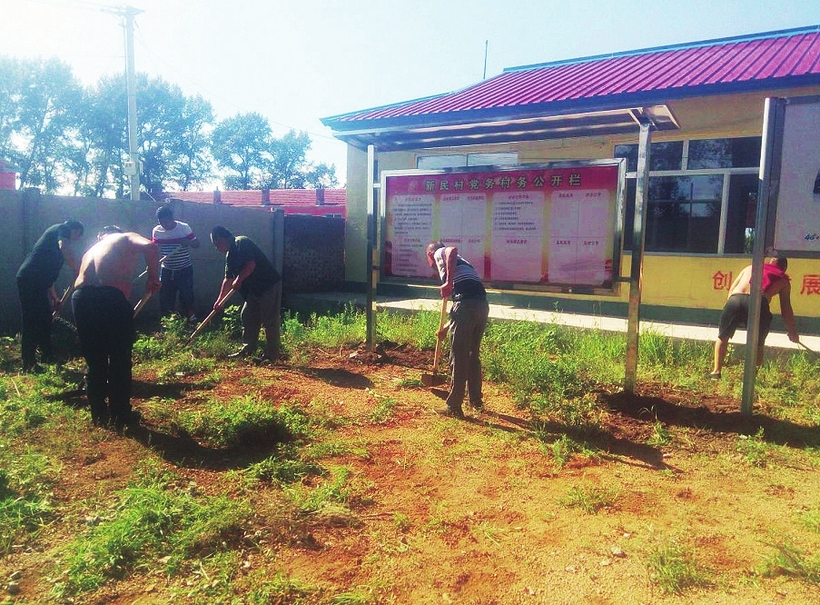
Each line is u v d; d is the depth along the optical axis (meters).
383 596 2.81
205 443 4.57
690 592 2.86
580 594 2.85
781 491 3.97
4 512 3.36
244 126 67.62
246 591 2.80
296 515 3.47
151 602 2.72
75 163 48.28
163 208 9.16
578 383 5.48
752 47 11.11
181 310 9.92
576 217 6.11
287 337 8.52
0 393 5.43
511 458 4.50
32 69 44.59
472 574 3.00
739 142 9.20
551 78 11.80
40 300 6.48
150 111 53.62
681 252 9.74
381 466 4.31
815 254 4.95
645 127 5.57
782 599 2.80
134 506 3.40
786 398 5.78
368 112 12.29
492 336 7.76
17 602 2.68
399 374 6.94
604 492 3.89
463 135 7.55
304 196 33.06
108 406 4.92
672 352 7.25
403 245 7.34
